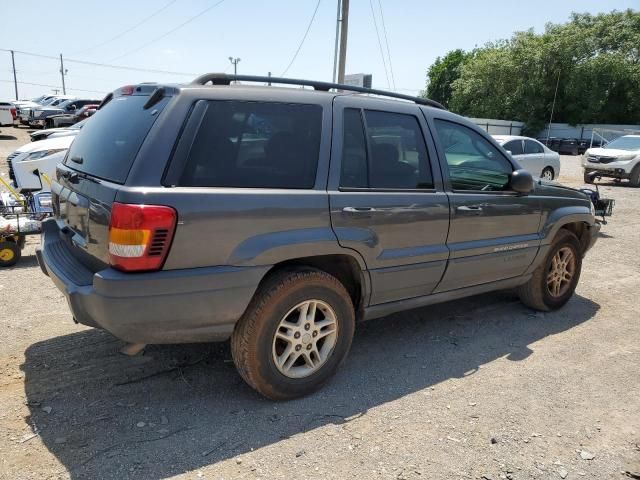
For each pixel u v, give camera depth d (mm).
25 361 3729
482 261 4203
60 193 3576
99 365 3699
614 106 45031
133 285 2672
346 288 3725
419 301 3975
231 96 3051
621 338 4566
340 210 3289
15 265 6117
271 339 3123
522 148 14586
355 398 3395
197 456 2754
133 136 2941
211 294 2861
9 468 2607
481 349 4234
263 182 3057
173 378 3557
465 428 3105
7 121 26641
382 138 3635
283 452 2814
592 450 2953
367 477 2648
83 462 2674
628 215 11711
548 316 5051
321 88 3623
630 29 44906
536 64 45500
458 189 4031
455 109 52594
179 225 2730
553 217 4789
